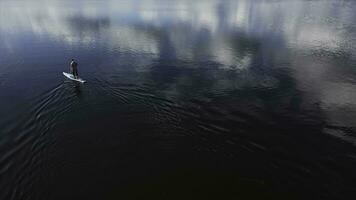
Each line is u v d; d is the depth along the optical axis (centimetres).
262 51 4922
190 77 3775
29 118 2748
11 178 1891
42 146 2259
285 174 1923
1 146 2280
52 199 1705
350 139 2361
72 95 3241
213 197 1706
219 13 9250
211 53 4856
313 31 6269
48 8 11788
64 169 1973
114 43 5691
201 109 2859
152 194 1734
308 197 1716
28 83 3703
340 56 4556
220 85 3491
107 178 1881
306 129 2509
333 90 3322
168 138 2344
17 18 9375
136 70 4084
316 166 2009
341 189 1791
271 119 2681
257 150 2191
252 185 1811
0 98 3259
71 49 5334
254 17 8344
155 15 9069
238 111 2828
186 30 6744
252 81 3612
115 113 2778
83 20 8531
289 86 3456
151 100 3070
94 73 4009
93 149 2206
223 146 2242
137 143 2275
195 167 1984
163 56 4759
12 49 5488
